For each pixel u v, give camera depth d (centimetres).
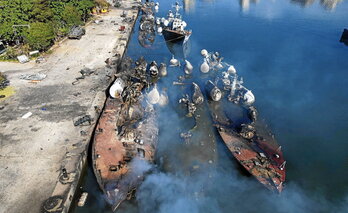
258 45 8456
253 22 10744
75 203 3359
